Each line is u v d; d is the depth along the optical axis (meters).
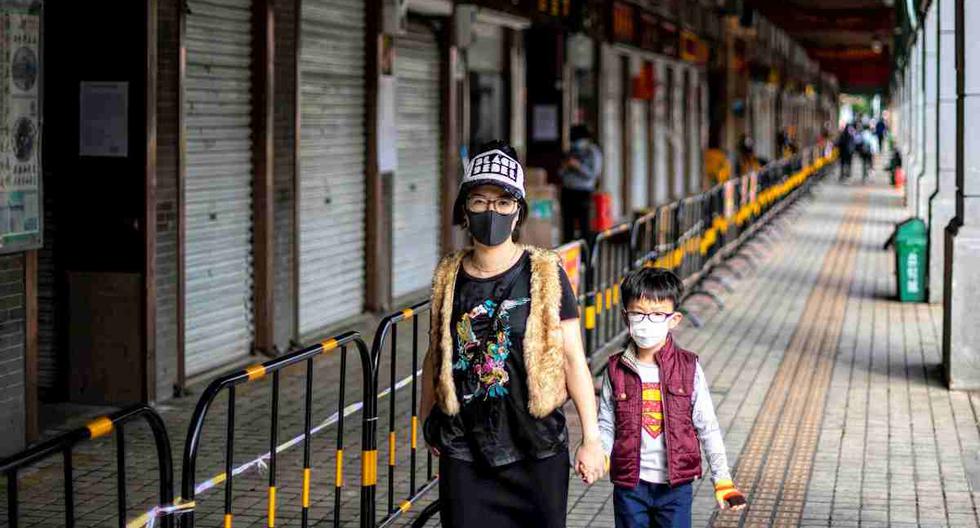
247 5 12.88
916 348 14.35
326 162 14.82
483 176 5.66
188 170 12.02
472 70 20.38
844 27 51.25
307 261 14.44
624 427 6.28
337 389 11.98
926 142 22.28
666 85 34.38
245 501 8.68
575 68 24.33
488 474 5.82
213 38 12.30
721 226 20.67
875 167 63.97
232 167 12.77
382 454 9.79
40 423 10.68
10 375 9.62
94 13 11.03
